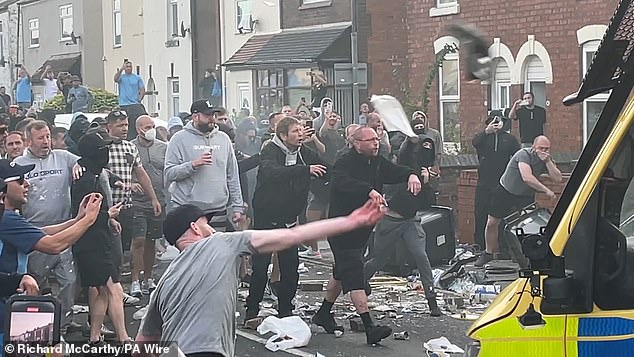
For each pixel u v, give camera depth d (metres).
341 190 9.21
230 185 11.09
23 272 6.27
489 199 14.42
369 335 9.62
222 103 30.00
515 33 20.62
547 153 13.45
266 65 26.86
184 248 5.82
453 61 22.42
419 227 10.78
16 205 6.55
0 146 11.23
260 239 5.61
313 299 12.07
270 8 28.45
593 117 18.89
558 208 4.43
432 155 13.22
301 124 10.55
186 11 31.78
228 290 5.59
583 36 19.11
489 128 14.45
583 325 4.29
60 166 9.43
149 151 12.61
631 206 4.33
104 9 37.66
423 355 9.24
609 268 4.29
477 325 4.51
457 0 22.16
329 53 24.98
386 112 10.95
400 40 24.08
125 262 13.29
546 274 4.19
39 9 42.06
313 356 9.30
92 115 18.80
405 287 12.55
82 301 11.15
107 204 9.05
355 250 9.62
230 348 5.62
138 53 35.25
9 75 45.12
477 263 13.62
